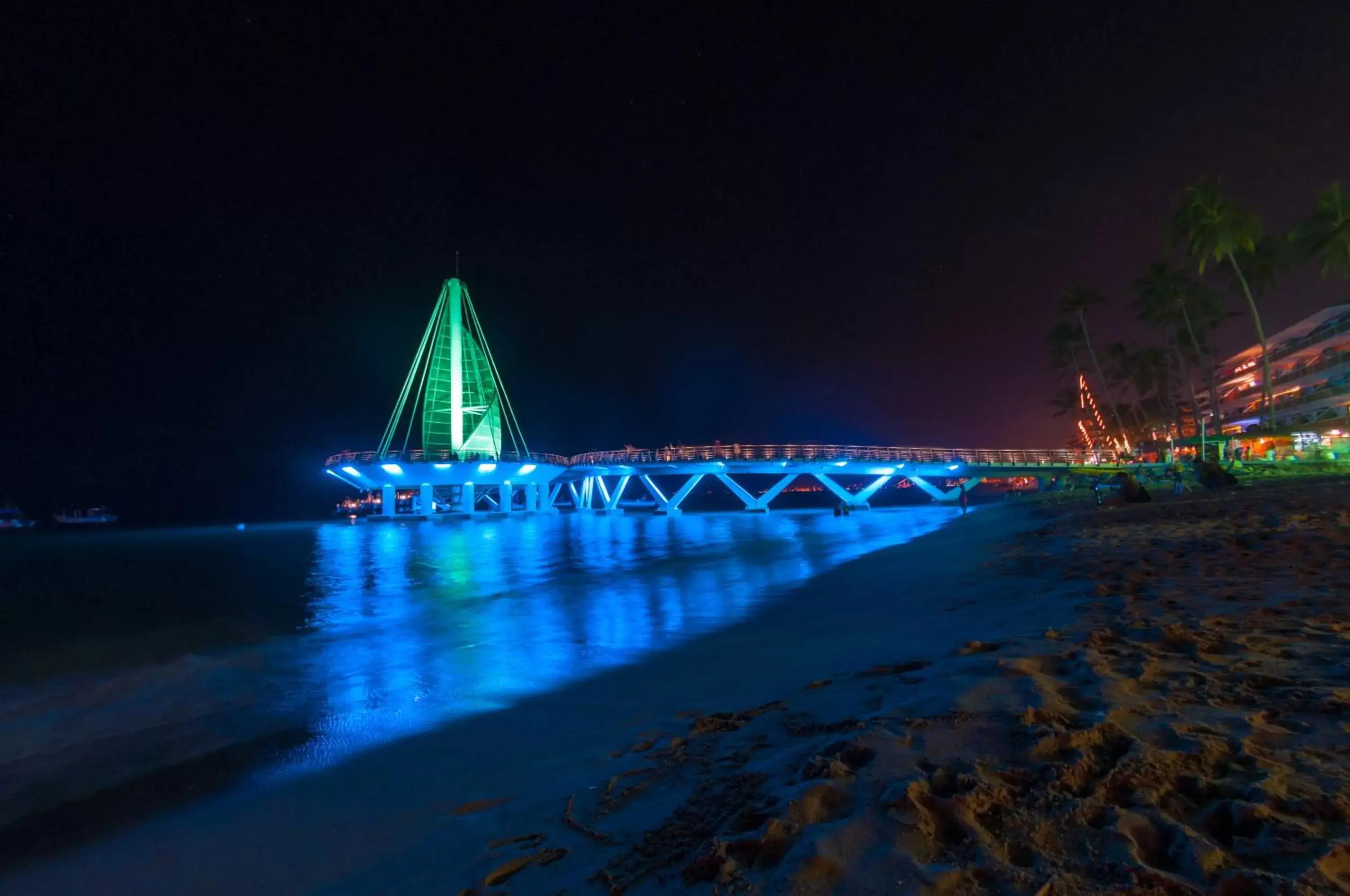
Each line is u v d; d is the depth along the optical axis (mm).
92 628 15984
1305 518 13711
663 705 6605
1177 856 2408
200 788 5648
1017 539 19203
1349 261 48000
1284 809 2609
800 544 30812
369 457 85062
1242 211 51062
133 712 8273
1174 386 81438
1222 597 7254
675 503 82312
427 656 10703
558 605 15898
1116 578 9453
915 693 4766
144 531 99938
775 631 10250
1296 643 5117
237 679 9805
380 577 26812
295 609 18188
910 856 2568
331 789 5285
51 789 5789
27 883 4156
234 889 3818
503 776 5066
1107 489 33688
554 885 3090
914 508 76750
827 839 2717
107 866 4324
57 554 51250
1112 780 2994
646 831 3484
